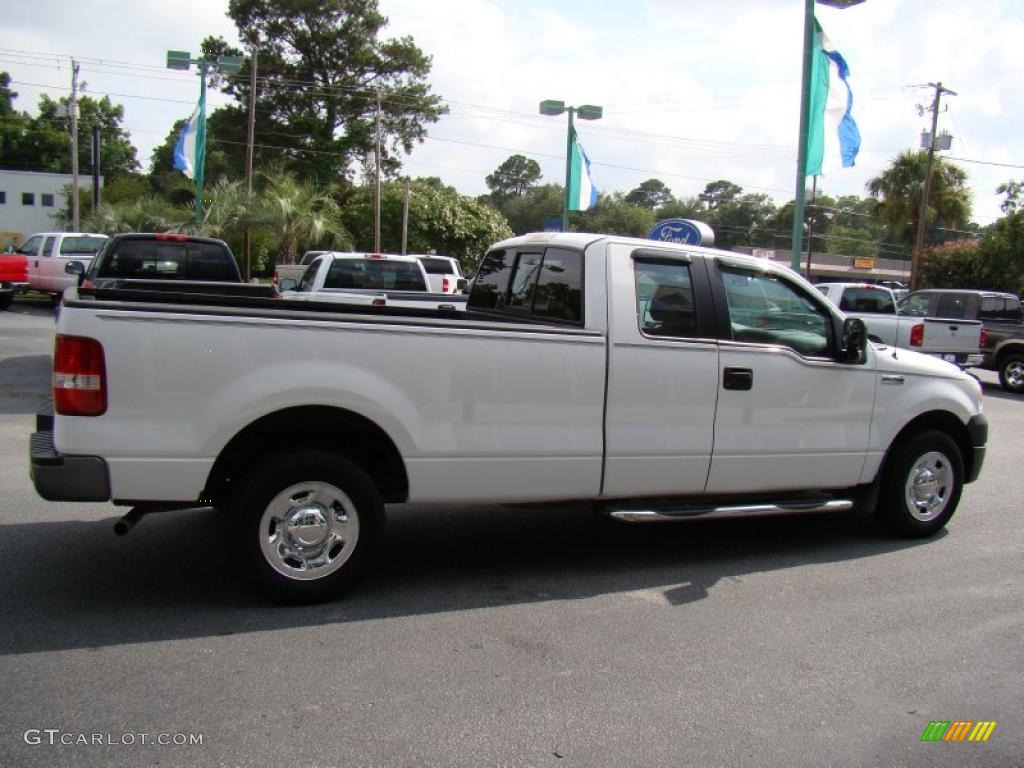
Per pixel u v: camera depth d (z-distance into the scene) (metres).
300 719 3.38
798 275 5.76
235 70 25.67
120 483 4.09
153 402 4.11
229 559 5.20
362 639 4.17
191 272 11.64
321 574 4.52
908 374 6.04
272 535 4.43
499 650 4.11
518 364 4.73
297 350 4.29
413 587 4.94
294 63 47.03
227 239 28.84
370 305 5.86
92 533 5.61
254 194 29.36
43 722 3.29
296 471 4.39
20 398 10.43
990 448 10.34
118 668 3.76
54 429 4.11
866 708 3.67
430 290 13.46
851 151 13.07
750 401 5.40
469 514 6.60
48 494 4.04
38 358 13.66
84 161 76.31
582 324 5.01
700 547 5.94
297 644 4.07
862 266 72.31
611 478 5.04
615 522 6.50
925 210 36.72
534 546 5.83
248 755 3.12
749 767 3.19
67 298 4.37
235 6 45.88
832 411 5.71
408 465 4.57
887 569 5.55
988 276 36.09
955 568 5.60
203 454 4.17
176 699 3.50
